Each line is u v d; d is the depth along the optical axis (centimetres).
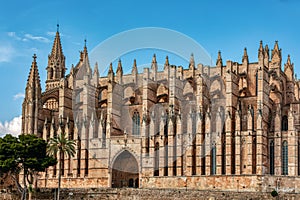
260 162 12406
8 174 13900
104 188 12225
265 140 12725
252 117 12862
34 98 15550
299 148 12750
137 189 11812
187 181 12662
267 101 13162
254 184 11656
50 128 15425
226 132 12938
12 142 11806
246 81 14425
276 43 14562
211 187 12288
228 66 13800
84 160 14438
